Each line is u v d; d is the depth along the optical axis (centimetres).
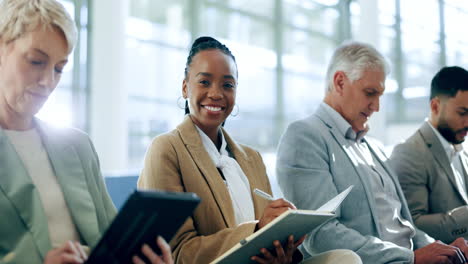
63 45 108
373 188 191
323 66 888
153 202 80
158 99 725
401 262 164
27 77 105
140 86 710
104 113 559
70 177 117
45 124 120
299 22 863
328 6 881
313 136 186
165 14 736
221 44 160
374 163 202
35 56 105
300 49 864
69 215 114
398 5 768
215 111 154
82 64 632
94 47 569
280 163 186
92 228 114
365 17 641
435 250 169
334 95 199
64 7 110
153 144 149
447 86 228
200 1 767
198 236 138
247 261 122
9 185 105
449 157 230
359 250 165
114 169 557
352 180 183
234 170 157
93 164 128
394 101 782
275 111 838
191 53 159
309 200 176
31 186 107
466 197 229
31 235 104
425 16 756
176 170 146
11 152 108
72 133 126
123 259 88
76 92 629
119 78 566
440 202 221
